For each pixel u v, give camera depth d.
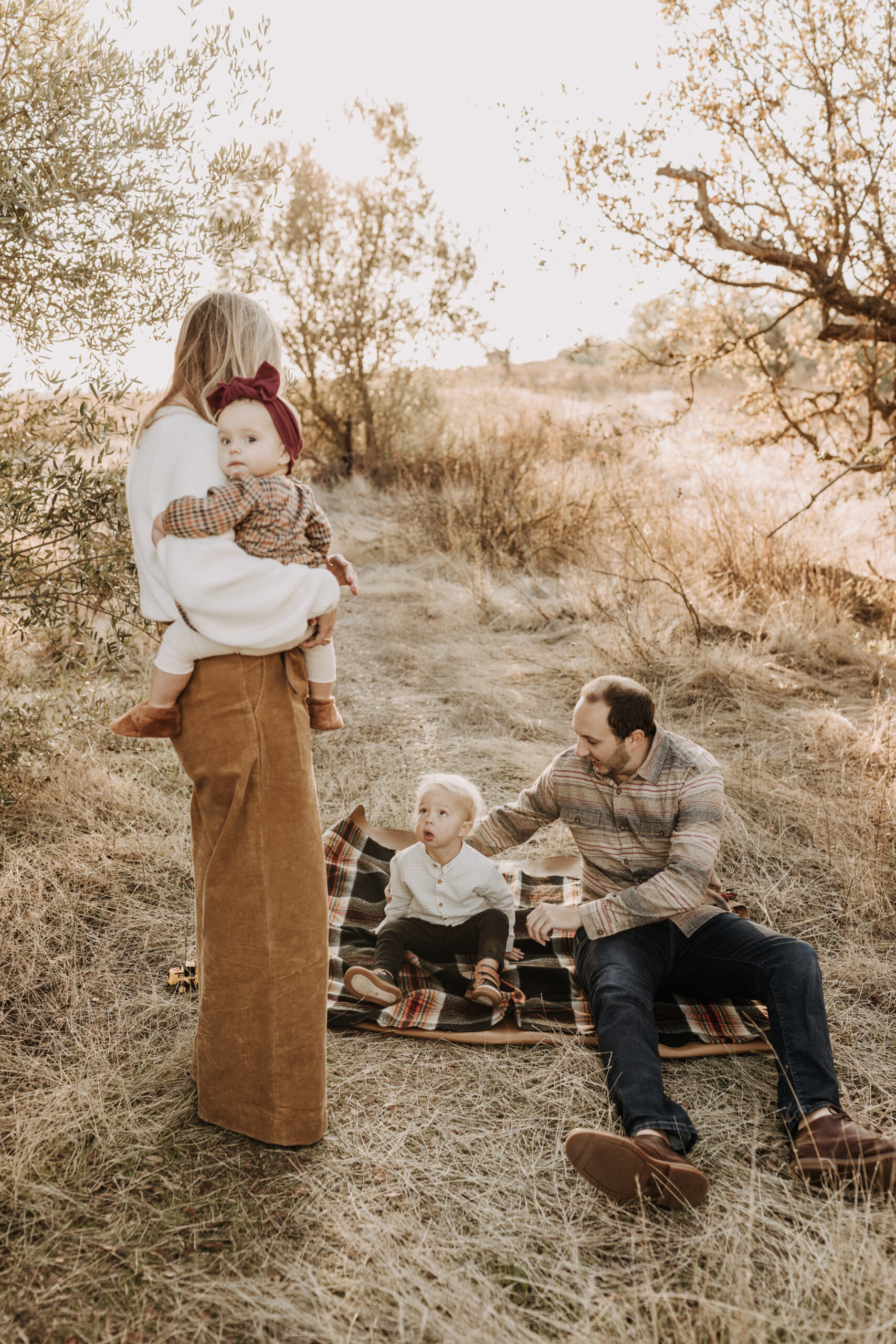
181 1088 2.33
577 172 5.95
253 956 2.04
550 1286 1.83
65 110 2.67
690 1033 2.58
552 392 13.51
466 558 7.65
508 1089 2.42
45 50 2.78
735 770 4.11
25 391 3.04
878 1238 1.91
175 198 2.90
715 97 5.79
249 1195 2.01
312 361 10.89
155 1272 1.81
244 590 1.80
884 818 3.60
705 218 6.08
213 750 1.93
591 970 2.53
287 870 2.01
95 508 3.14
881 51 5.50
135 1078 2.36
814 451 6.59
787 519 6.63
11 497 2.99
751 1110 2.34
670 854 2.60
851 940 3.04
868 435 6.66
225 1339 1.69
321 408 11.07
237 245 3.12
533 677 5.42
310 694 2.13
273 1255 1.87
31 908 2.98
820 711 4.70
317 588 1.91
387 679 5.52
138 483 1.85
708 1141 2.23
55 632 3.44
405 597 7.04
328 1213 1.97
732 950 2.51
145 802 3.74
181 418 1.85
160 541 1.78
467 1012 2.73
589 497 7.91
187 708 1.93
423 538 8.16
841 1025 2.66
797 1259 1.89
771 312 6.90
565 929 2.71
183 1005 2.65
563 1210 2.03
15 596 3.20
